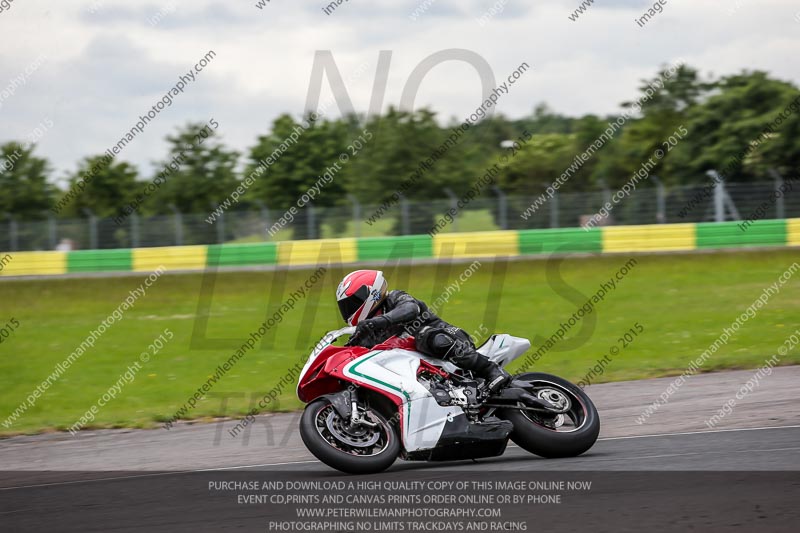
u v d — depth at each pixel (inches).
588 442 880.9
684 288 2839.6
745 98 4608.8
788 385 1338.6
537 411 888.3
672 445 919.7
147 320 2792.8
